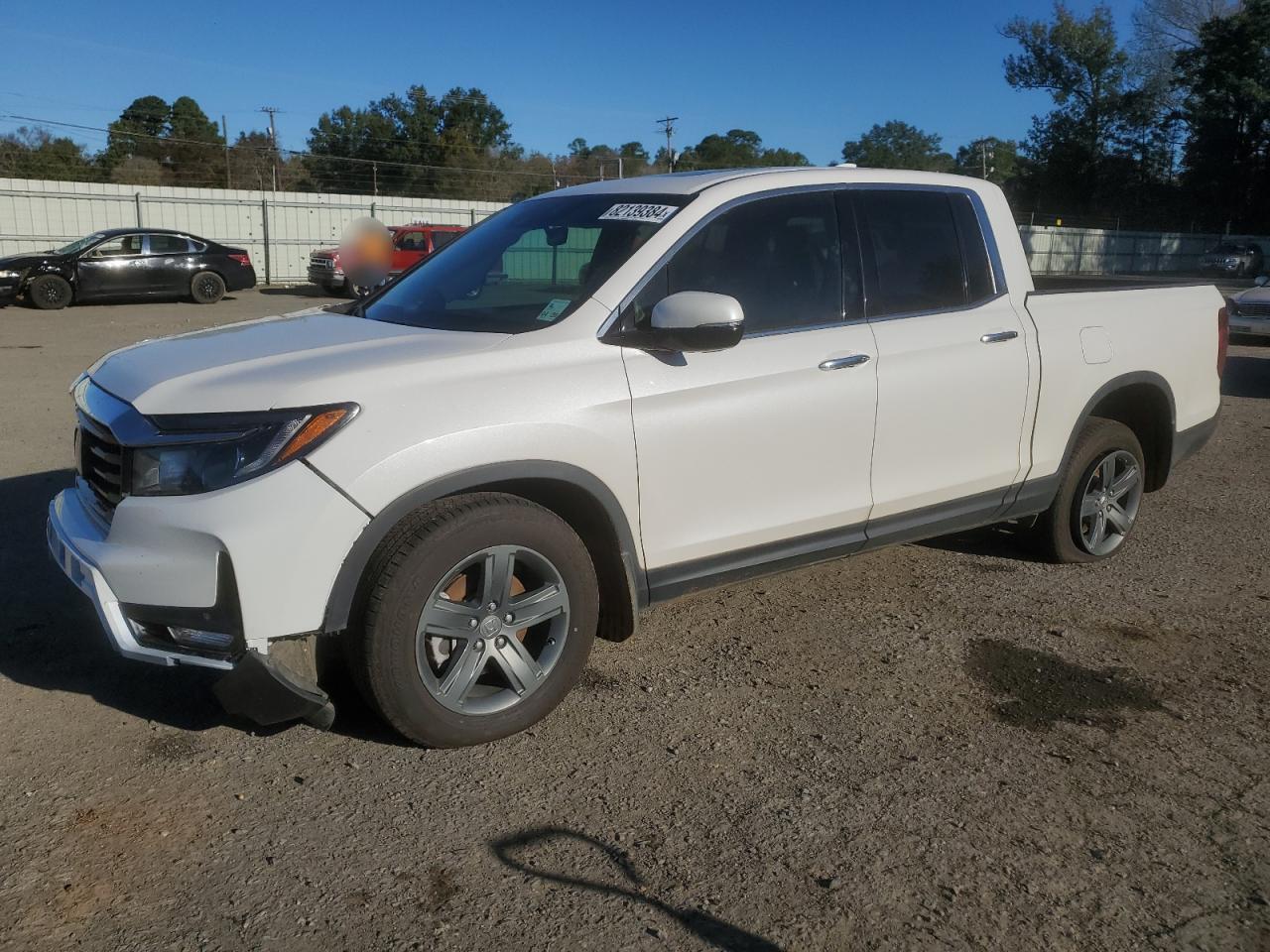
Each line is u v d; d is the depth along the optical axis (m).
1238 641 4.44
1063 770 3.38
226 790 3.18
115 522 3.14
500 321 3.70
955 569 5.29
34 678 3.89
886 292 4.30
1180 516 6.37
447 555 3.21
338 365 3.26
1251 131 51.56
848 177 4.32
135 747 3.42
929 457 4.39
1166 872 2.85
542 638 3.62
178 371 3.37
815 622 4.59
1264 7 48.22
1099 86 55.62
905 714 3.75
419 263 4.64
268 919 2.61
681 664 4.14
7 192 25.77
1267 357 13.84
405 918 2.62
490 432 3.27
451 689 3.35
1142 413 5.55
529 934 2.57
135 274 20.56
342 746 3.45
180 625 3.10
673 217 3.83
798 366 3.93
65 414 8.87
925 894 2.74
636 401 3.56
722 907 2.68
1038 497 4.95
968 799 3.20
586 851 2.91
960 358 4.41
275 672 3.07
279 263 29.86
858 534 4.28
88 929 2.57
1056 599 4.89
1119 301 5.21
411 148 58.50
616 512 3.58
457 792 3.19
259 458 3.03
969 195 4.69
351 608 3.19
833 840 2.98
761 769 3.36
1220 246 39.78
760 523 3.94
